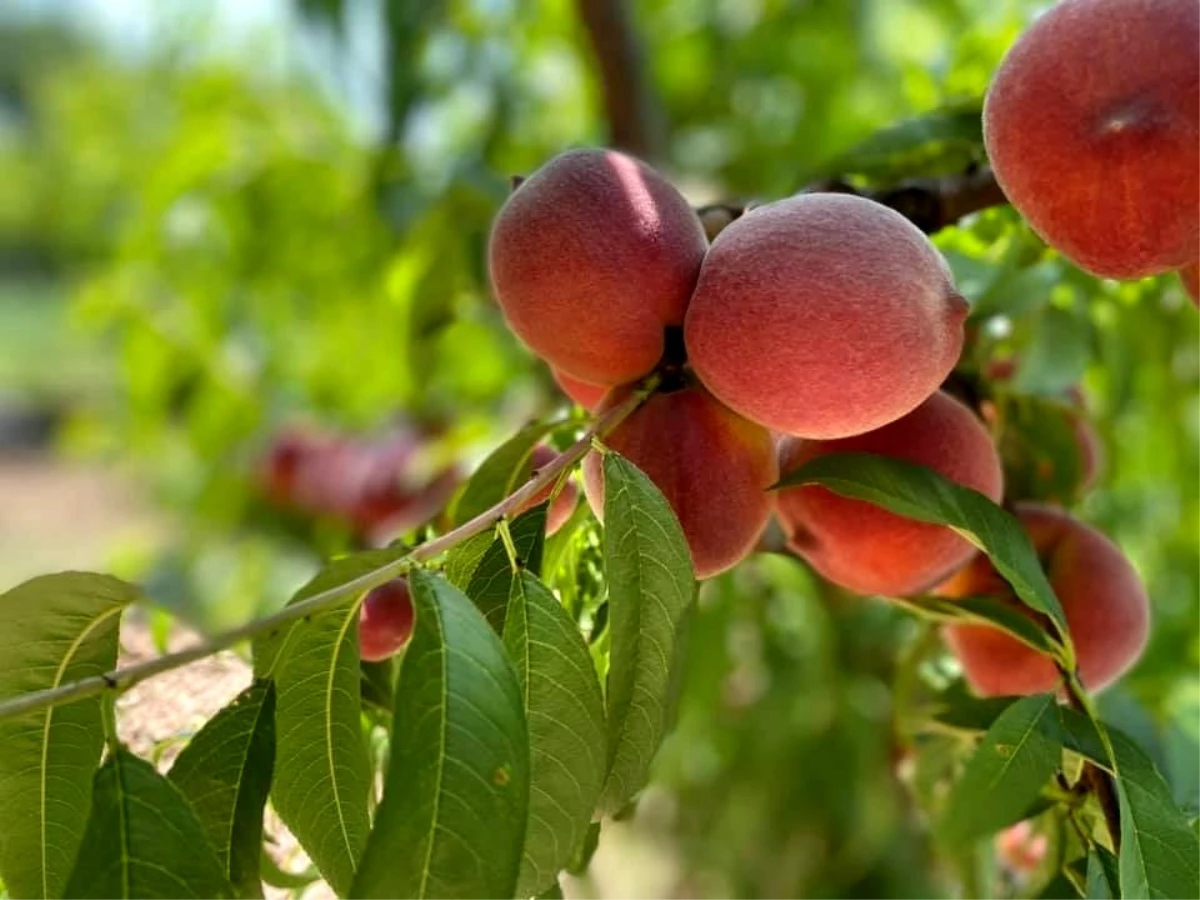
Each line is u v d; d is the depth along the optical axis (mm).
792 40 741
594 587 270
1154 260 216
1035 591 246
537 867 204
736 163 754
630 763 217
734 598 521
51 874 209
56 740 207
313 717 211
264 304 848
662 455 235
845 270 214
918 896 590
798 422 222
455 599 185
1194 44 203
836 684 596
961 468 261
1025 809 243
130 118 1132
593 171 240
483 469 274
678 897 717
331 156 759
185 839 179
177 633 375
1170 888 222
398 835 170
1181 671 530
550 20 703
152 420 913
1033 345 369
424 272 595
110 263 1035
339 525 700
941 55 500
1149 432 585
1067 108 211
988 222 344
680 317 237
